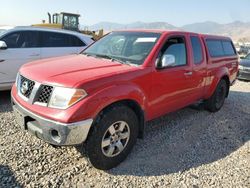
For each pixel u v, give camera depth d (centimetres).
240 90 992
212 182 347
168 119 575
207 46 580
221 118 611
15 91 383
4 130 452
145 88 393
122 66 388
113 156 361
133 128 379
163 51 429
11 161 359
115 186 326
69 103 310
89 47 509
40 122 321
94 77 332
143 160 392
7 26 698
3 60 615
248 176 365
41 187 312
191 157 412
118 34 501
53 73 344
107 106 342
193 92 530
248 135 521
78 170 353
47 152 390
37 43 680
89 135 331
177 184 339
